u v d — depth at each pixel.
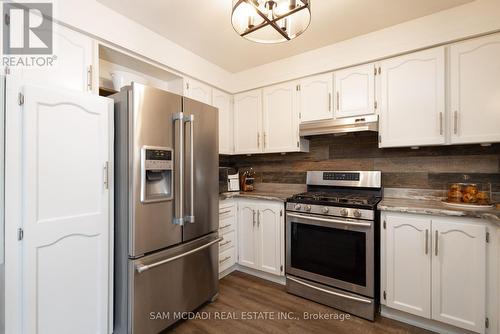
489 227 1.50
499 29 1.64
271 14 1.35
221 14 1.85
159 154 1.64
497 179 1.89
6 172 1.15
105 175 1.51
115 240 1.60
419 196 2.19
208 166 2.07
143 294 1.55
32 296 1.20
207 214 2.06
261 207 2.53
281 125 2.69
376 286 1.93
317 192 2.60
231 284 2.45
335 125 2.26
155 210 1.62
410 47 1.94
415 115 1.94
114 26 1.79
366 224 1.88
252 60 2.68
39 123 1.23
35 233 1.21
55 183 1.29
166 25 2.00
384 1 1.70
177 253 1.79
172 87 2.52
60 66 1.54
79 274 1.38
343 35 2.16
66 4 1.54
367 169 2.46
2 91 1.15
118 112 1.59
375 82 2.13
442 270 1.64
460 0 1.70
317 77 2.45
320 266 2.10
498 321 1.44
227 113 3.00
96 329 1.46
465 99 1.76
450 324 1.63
